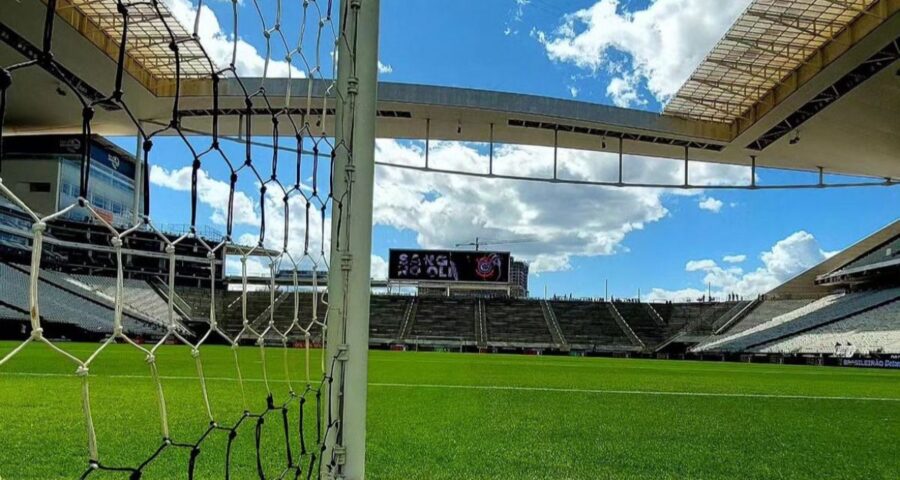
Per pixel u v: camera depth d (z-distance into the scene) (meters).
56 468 2.59
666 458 3.16
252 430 3.48
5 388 5.64
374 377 8.72
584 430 3.96
